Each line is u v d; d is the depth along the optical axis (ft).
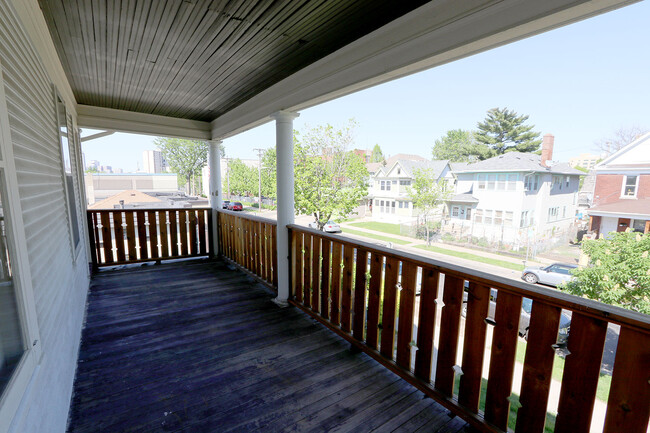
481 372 5.29
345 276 8.28
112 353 7.79
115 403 6.01
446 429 5.48
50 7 6.03
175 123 16.35
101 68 9.46
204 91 11.74
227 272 14.80
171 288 12.53
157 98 12.82
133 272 14.61
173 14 6.37
